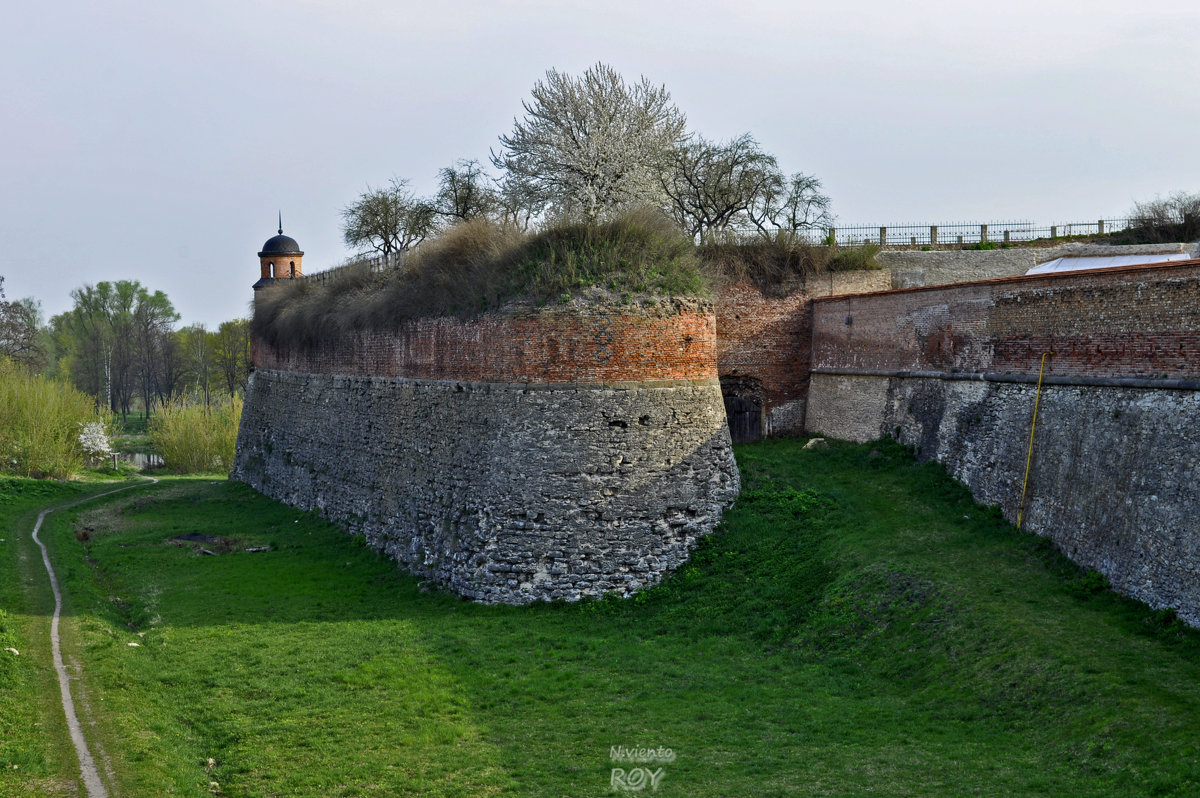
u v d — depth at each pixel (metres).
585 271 21.55
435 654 18.03
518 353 21.59
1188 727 11.51
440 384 24.44
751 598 19.27
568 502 20.86
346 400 30.50
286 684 16.64
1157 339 16.44
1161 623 14.66
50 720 14.86
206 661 17.91
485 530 21.47
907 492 22.77
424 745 14.11
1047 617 15.26
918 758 12.41
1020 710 13.20
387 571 24.22
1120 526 16.31
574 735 14.30
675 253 22.83
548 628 19.33
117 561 26.45
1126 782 10.91
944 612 16.12
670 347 21.81
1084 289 18.41
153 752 13.73
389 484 26.36
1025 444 19.78
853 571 18.66
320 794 12.67
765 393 30.69
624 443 21.16
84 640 18.92
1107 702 12.48
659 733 14.17
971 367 22.50
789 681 15.77
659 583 20.80
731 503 22.45
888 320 26.42
